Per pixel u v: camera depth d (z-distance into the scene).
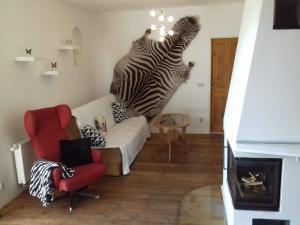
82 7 5.24
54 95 4.43
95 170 3.28
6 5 3.29
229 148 2.88
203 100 5.92
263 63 2.24
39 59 3.53
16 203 3.30
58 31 4.52
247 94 2.33
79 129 4.02
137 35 5.91
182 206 3.14
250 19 2.52
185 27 5.66
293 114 2.31
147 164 4.44
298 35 2.17
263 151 2.24
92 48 5.97
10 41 3.37
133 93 6.14
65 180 2.96
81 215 3.04
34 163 3.27
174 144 5.28
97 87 6.29
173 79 5.93
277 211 2.47
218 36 5.59
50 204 3.27
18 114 3.54
